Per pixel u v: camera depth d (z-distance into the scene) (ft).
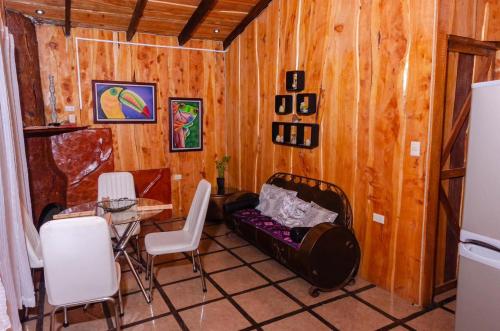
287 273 11.91
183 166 18.52
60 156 15.34
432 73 9.09
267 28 15.30
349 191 11.68
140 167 17.37
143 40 16.79
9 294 6.66
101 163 16.26
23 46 13.16
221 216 17.30
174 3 14.23
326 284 10.33
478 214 6.87
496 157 6.50
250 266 12.47
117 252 10.61
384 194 10.52
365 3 10.71
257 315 9.34
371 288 10.81
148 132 17.38
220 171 18.12
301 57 13.44
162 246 10.13
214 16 15.87
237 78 17.92
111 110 16.35
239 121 18.08
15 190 8.46
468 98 10.09
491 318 6.80
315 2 12.57
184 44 17.80
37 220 13.01
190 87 18.24
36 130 12.05
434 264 9.71
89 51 15.66
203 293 10.54
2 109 8.14
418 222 9.66
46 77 14.84
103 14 14.48
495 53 10.30
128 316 9.32
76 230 6.93
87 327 8.84
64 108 15.37
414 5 9.39
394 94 10.05
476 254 6.94
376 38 10.45
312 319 9.14
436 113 9.11
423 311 9.50
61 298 7.26
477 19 9.71
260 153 16.49
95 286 7.43
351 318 9.17
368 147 10.93
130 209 10.68
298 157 13.94
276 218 12.96
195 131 18.61
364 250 11.32
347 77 11.48
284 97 14.30
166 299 10.21
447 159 10.00
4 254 6.75
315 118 12.92
